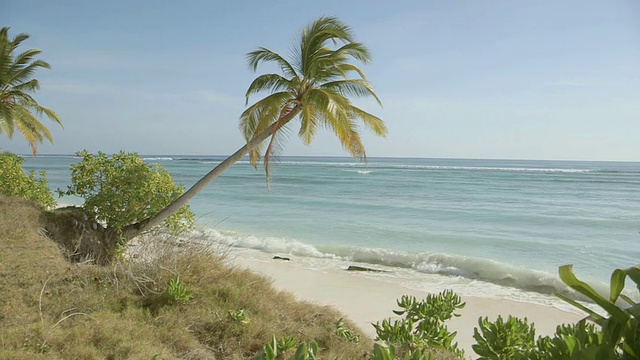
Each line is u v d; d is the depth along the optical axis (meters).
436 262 16.33
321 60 12.11
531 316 11.41
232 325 6.34
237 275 8.46
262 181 60.88
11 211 10.17
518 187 53.31
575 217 28.84
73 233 10.55
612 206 35.22
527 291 13.52
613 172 92.69
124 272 7.55
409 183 58.62
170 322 6.19
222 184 55.31
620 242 21.11
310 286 13.48
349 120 12.34
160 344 5.57
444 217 28.59
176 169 87.88
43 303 6.38
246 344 6.00
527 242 20.89
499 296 12.98
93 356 4.89
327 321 7.60
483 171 95.25
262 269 15.26
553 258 17.92
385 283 13.93
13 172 13.32
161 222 12.19
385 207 33.22
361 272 15.25
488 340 3.18
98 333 5.49
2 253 8.02
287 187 51.22
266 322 6.71
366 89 12.95
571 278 1.11
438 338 5.76
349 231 23.22
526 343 3.17
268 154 12.48
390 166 124.38
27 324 5.61
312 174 79.19
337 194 43.25
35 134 22.39
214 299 7.20
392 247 19.58
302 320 7.44
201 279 7.89
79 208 11.62
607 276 15.25
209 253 8.93
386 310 11.41
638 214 30.50
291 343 5.73
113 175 11.67
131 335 5.62
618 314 1.07
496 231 23.75
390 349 1.57
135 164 12.14
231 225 24.48
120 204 11.62
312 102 11.96
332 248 18.52
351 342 6.75
